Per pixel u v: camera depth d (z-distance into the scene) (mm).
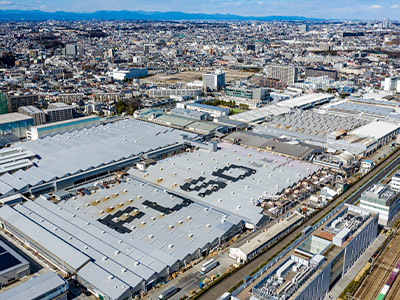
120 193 196875
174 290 134000
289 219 180625
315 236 147125
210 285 137000
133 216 175125
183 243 155875
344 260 140625
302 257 133625
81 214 178875
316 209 195625
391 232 174250
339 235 141250
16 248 161875
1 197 198875
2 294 119875
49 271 136625
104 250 149375
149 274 135625
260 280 120562
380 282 140625
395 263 152250
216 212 179125
